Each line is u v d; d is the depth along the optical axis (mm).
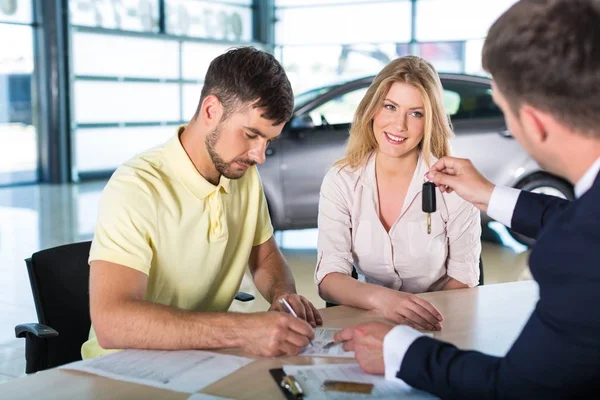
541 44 958
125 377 1322
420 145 2166
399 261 2162
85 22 10094
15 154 9688
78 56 10047
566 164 1031
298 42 12750
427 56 11602
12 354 3354
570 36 942
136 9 10859
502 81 1016
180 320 1468
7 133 9602
